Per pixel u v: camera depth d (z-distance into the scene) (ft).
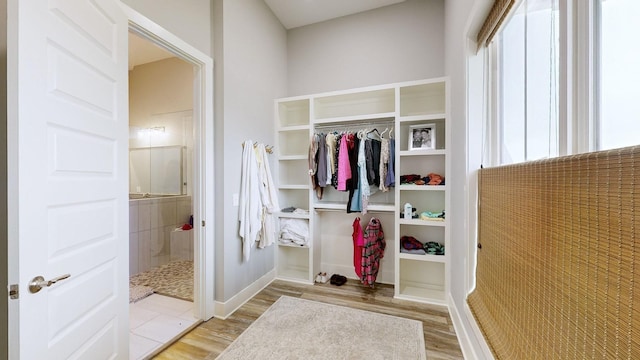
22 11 2.81
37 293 2.97
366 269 8.61
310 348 5.71
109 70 4.23
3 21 3.44
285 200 10.80
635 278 1.69
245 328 6.49
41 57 3.03
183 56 6.32
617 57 2.19
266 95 9.36
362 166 8.48
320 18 10.23
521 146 4.02
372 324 6.68
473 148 5.34
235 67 7.57
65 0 3.36
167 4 5.70
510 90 4.37
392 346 5.79
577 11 2.57
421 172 9.04
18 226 2.79
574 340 2.27
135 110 13.23
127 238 4.70
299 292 8.68
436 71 8.89
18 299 2.79
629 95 2.06
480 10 4.53
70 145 3.46
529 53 3.74
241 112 7.87
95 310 3.94
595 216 2.03
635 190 1.68
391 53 9.47
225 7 7.09
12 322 2.78
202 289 6.83
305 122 10.77
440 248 8.30
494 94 5.00
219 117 7.09
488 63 5.20
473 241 5.35
